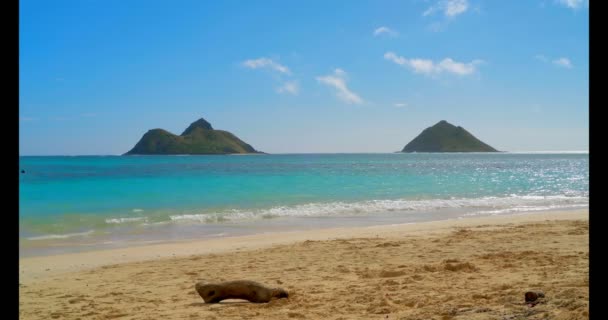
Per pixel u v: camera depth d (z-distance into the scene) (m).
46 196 27.05
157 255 11.40
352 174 51.94
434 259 9.18
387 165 87.12
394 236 13.12
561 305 4.39
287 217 19.25
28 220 18.14
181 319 5.77
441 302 5.54
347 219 18.61
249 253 10.97
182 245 12.91
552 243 10.62
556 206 23.27
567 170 68.06
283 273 8.47
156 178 43.03
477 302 5.23
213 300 6.62
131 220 18.27
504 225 14.91
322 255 10.27
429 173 55.84
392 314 5.32
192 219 18.55
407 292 6.34
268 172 56.69
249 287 6.57
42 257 11.38
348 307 5.80
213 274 8.71
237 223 17.67
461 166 83.19
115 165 85.38
